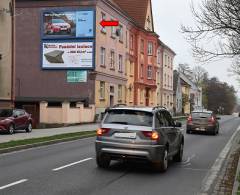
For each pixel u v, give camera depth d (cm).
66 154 1552
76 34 4094
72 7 4103
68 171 1152
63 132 2617
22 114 2639
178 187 983
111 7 4459
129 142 1145
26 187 923
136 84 5553
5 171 1140
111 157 1170
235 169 1277
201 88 13288
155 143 1142
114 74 4656
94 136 2508
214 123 2875
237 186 933
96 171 1161
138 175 1127
